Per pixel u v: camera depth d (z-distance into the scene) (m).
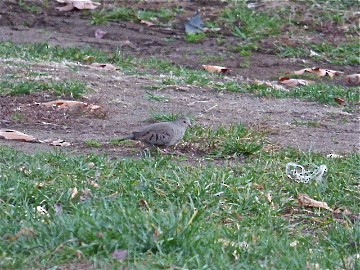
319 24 22.52
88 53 19.36
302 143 13.76
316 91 17.31
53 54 19.19
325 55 21.22
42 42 20.62
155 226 8.46
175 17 22.72
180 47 21.33
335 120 15.45
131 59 19.52
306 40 21.81
